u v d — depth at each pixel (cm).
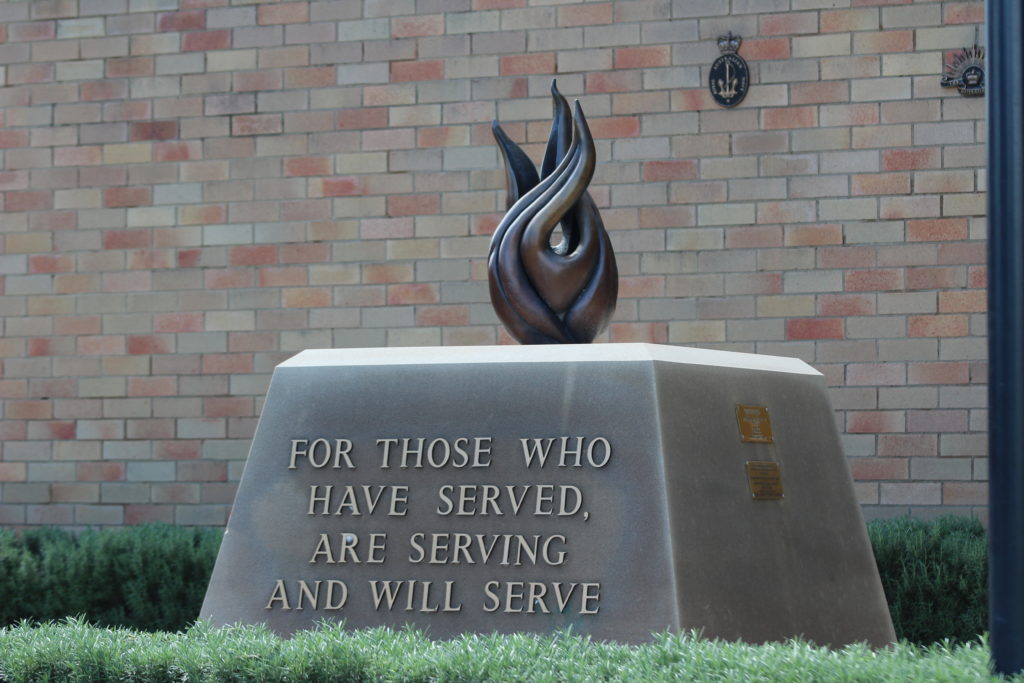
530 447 486
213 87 896
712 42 828
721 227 825
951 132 803
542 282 534
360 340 869
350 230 873
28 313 916
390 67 872
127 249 904
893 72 809
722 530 474
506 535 479
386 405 508
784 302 816
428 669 382
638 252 832
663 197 831
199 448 888
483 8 860
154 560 777
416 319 862
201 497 885
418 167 866
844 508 534
